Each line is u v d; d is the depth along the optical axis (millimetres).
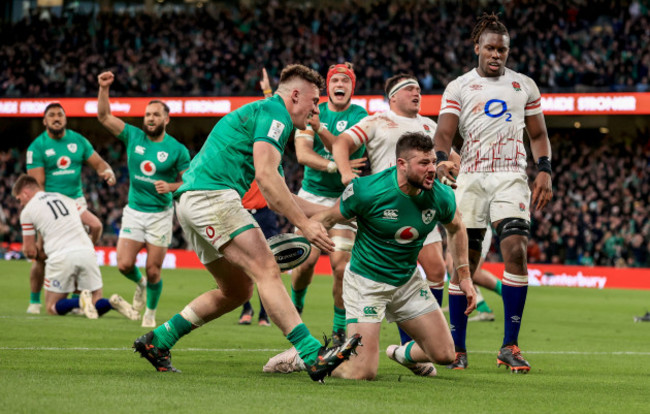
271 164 9078
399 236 9875
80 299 18828
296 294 16125
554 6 53969
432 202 9922
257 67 56188
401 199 9719
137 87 54469
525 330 19828
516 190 12094
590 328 20828
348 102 15156
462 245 10680
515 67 52031
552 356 14297
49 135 20797
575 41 53281
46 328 16062
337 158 12547
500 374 11289
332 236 14711
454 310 12117
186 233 9938
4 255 48688
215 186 9391
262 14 59781
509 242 11859
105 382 8594
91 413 6715
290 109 9711
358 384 9453
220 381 9117
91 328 16375
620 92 44469
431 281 12531
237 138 9461
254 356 12656
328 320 20391
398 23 56250
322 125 13586
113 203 54812
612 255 45438
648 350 15836
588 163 52625
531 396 8922
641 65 49844
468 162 12375
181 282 34250
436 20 56156
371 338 10086
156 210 17891
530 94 12516
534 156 12695
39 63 57438
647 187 50125
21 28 59344
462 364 12031
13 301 23500
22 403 7059
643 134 53188
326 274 43969
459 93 12383
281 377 9781
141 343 9875
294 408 7301
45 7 64875
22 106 51938
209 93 50125
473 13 55875
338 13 59500
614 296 35000
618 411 7992
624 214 48469
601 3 54656
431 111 48844
